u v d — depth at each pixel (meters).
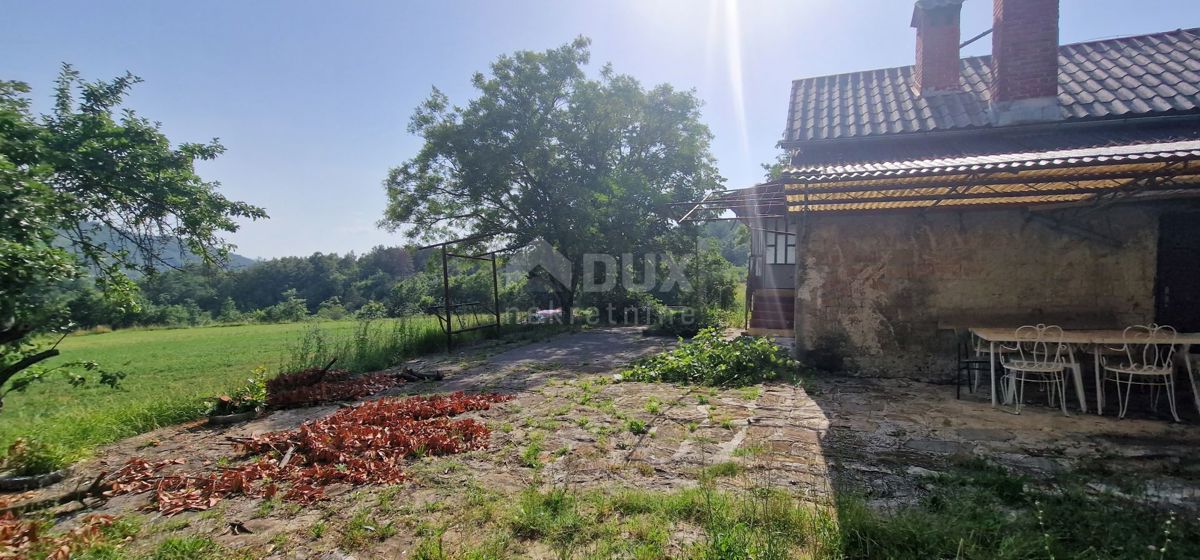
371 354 11.45
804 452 4.67
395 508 3.79
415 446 5.00
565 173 21.11
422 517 3.63
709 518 3.22
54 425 6.26
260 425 6.46
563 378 8.70
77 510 4.00
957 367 7.02
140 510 3.96
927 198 6.48
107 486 4.29
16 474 4.69
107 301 7.25
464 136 20.16
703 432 5.41
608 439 5.28
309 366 9.96
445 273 13.59
